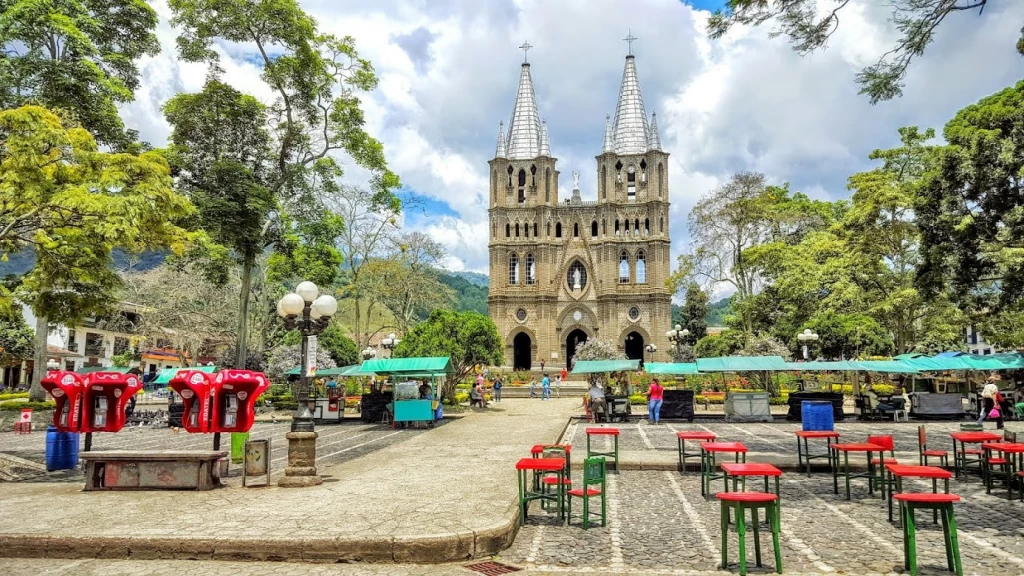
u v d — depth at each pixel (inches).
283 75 1213.1
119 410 498.9
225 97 1154.7
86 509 370.6
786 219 1915.6
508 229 2591.0
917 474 334.0
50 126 558.9
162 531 316.5
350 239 1764.3
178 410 1015.6
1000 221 849.5
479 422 1018.7
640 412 1272.1
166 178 620.4
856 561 297.7
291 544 298.7
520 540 335.6
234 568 288.5
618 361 1096.8
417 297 2160.4
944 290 967.6
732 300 2057.1
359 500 387.2
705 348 2015.3
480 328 1302.9
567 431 916.0
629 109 2620.6
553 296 2539.4
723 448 428.5
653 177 2527.1
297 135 1275.8
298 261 1254.3
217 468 445.4
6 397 1530.5
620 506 417.1
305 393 465.7
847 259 1403.8
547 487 422.9
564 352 2539.4
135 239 623.2
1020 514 390.0
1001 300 908.6
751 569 287.4
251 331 1695.4
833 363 1015.6
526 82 2704.2
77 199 540.1
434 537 299.3
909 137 1562.5
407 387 1028.5
